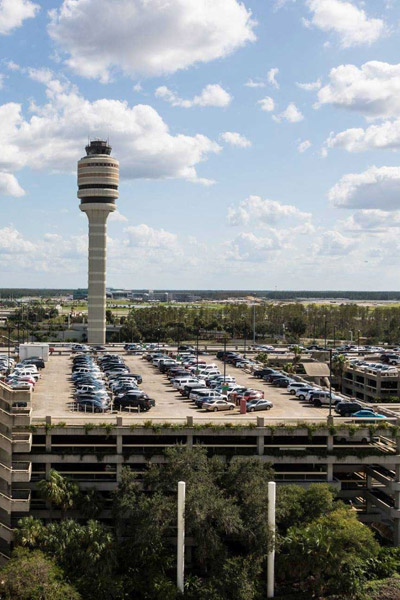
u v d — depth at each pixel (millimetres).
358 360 153250
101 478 69750
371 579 64375
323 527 61656
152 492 67000
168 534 65438
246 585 57750
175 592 58094
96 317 186375
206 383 104750
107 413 79000
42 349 131625
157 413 80000
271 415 80750
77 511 68312
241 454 70000
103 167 180125
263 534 59281
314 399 88312
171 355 149500
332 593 61625
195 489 60406
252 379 113375
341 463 71000
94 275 185500
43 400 87062
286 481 71875
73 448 68625
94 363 127125
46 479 64625
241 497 62969
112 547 59531
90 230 184125
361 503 79750
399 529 70875
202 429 68625
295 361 137500
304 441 74188
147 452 68188
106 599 56594
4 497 61875
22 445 63469
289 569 60750
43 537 58875
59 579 55281
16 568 54188
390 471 75312
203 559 60250
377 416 78438
